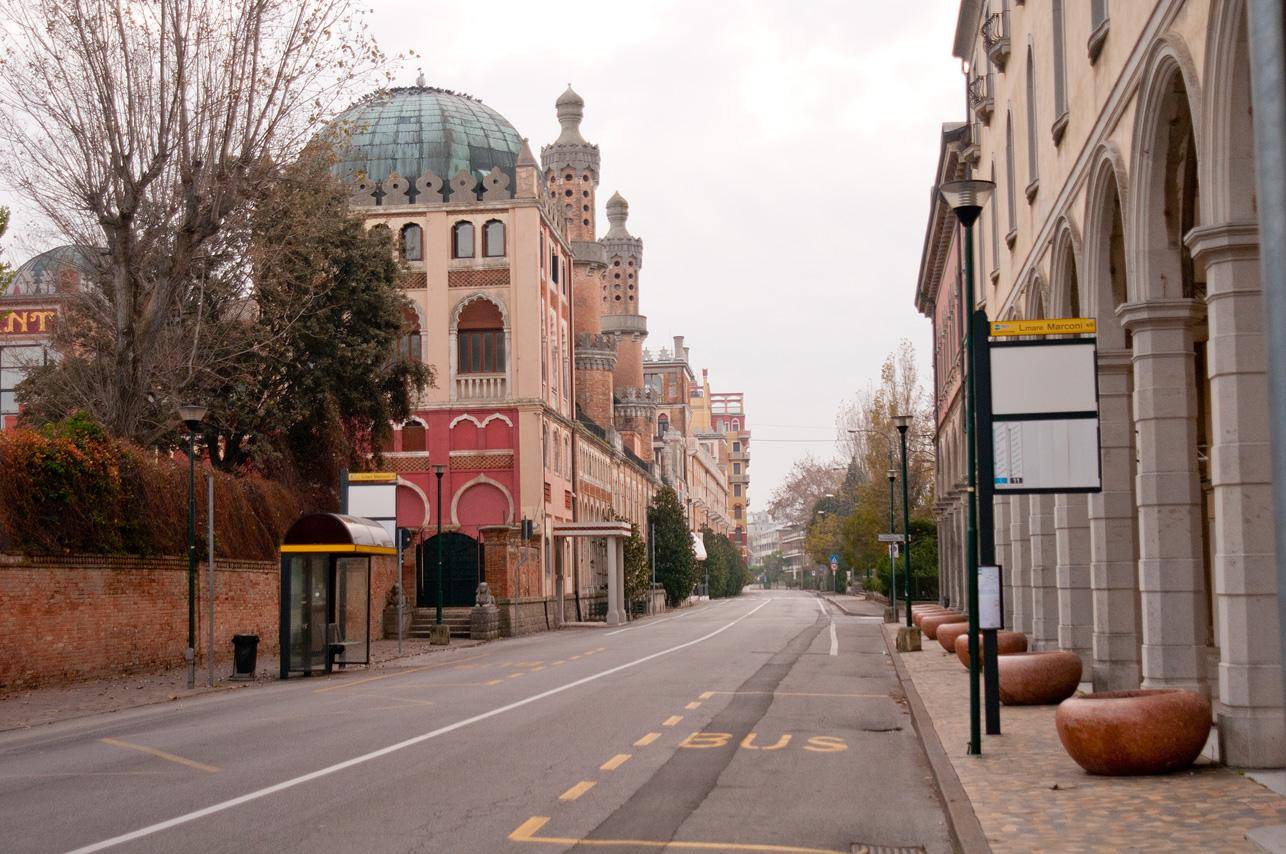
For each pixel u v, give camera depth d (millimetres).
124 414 30500
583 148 97250
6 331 52844
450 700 20812
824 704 19516
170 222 31109
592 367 86625
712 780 12281
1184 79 12734
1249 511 11969
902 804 11023
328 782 12195
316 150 34781
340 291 42500
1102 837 8992
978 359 14359
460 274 59625
